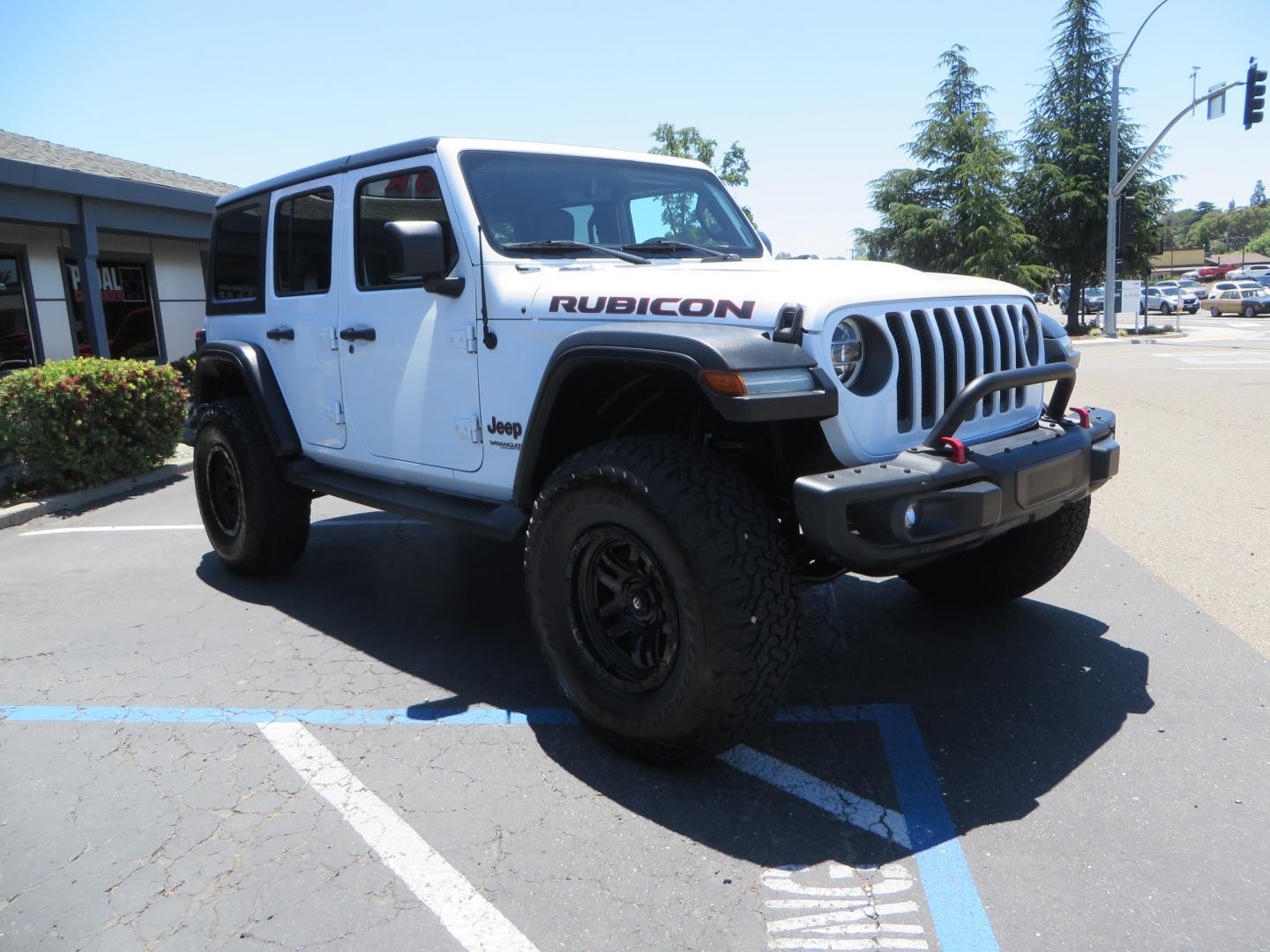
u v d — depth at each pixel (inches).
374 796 112.0
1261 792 107.6
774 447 115.1
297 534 193.2
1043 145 1354.6
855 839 100.7
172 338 592.4
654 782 113.8
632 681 113.9
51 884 96.0
